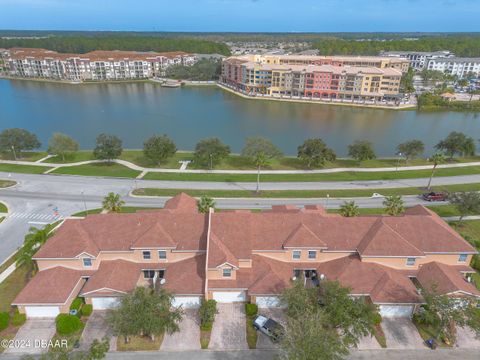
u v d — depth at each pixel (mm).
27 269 50500
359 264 45500
